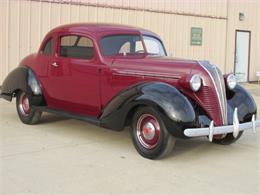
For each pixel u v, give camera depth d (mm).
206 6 15922
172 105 5348
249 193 4605
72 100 6934
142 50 6875
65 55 7039
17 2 10789
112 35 6691
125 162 5590
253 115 6125
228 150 6402
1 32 10609
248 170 5414
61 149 6141
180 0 14922
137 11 13562
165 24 14539
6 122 7902
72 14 11844
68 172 5133
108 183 4793
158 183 4836
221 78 5898
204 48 16047
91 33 6641
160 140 5520
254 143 6898
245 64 17719
